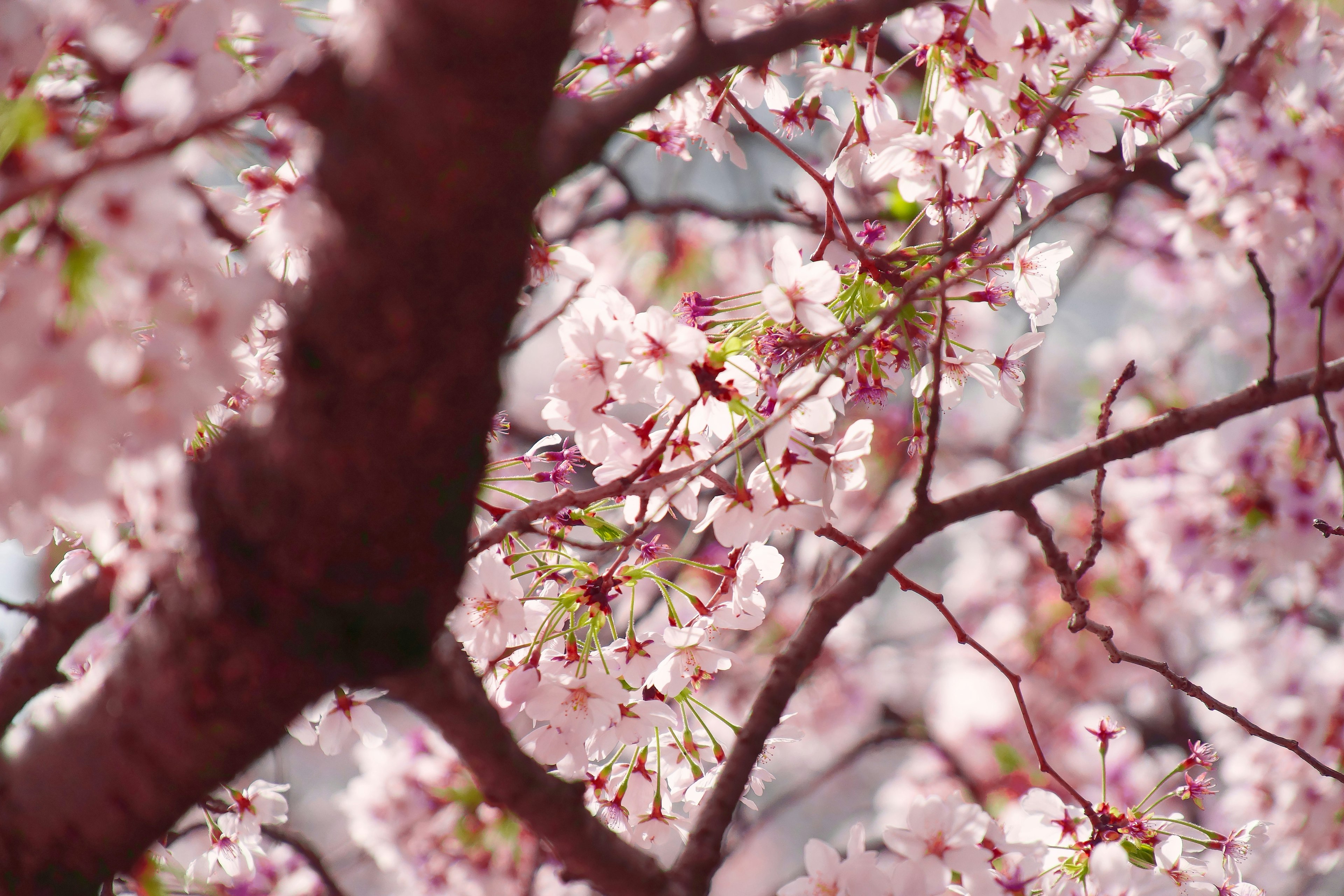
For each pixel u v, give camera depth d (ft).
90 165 8.34
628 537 8.93
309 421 8.45
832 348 9.04
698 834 8.77
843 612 8.86
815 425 8.94
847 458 8.96
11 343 8.41
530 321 9.80
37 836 8.64
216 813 9.30
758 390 8.98
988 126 9.02
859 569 8.87
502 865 9.85
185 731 8.58
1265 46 9.14
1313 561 9.89
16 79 8.45
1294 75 9.27
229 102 8.43
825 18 8.51
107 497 8.45
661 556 9.14
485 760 8.70
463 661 8.71
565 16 8.35
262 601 8.51
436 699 8.65
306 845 9.71
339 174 8.38
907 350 9.11
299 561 8.49
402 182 8.37
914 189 9.05
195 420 8.68
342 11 8.70
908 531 8.87
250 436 8.49
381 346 8.41
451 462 8.47
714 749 9.11
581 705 8.99
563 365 8.93
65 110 8.46
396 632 8.54
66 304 8.41
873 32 9.06
